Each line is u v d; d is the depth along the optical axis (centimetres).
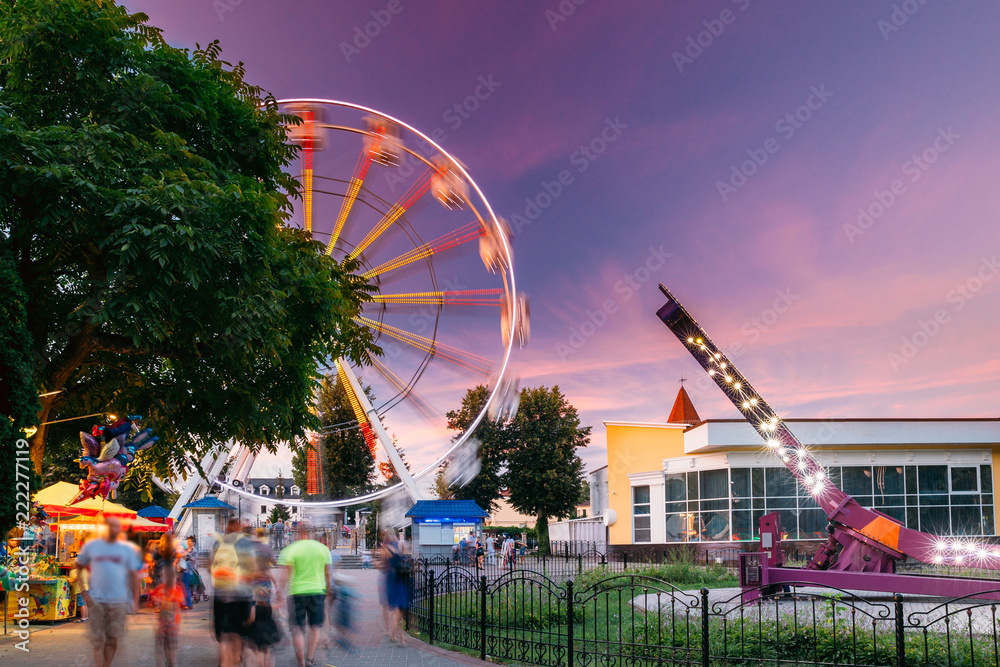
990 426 3161
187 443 1809
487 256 3134
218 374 1590
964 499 3206
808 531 3106
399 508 3450
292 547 1054
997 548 1358
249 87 1705
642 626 1120
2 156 1134
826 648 937
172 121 1455
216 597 938
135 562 958
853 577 1405
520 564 3469
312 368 1752
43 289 1484
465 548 3253
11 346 1154
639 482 3644
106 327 1521
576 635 1223
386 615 1289
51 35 1312
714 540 3186
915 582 1332
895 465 3194
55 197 1207
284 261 1481
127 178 1253
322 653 1136
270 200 1358
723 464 3161
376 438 3291
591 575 2028
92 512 1722
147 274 1253
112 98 1373
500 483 5894
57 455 2081
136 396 1731
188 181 1245
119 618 931
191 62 1525
